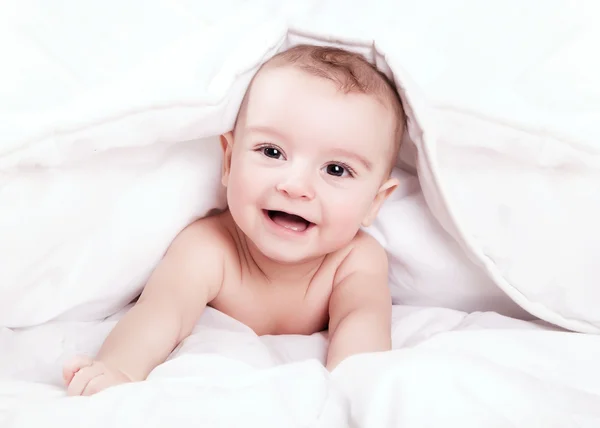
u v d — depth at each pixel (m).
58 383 0.92
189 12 1.19
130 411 0.61
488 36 1.19
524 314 1.21
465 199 1.08
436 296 1.22
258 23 1.13
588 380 0.93
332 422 0.63
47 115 0.91
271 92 1.03
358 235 1.19
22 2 1.10
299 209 1.02
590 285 1.09
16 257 0.95
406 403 0.63
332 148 1.02
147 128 0.97
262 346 1.00
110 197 1.03
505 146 1.04
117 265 1.06
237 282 1.14
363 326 1.05
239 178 1.04
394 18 1.22
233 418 0.60
